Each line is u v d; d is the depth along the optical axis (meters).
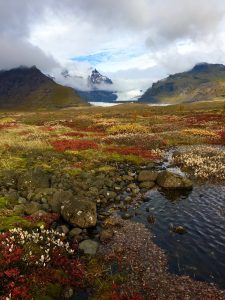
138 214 19.78
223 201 22.00
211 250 15.31
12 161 32.59
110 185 25.22
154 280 13.06
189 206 21.11
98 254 15.02
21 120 114.56
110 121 83.94
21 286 11.48
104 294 12.15
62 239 15.90
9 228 16.06
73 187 23.97
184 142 47.31
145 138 49.31
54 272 12.84
